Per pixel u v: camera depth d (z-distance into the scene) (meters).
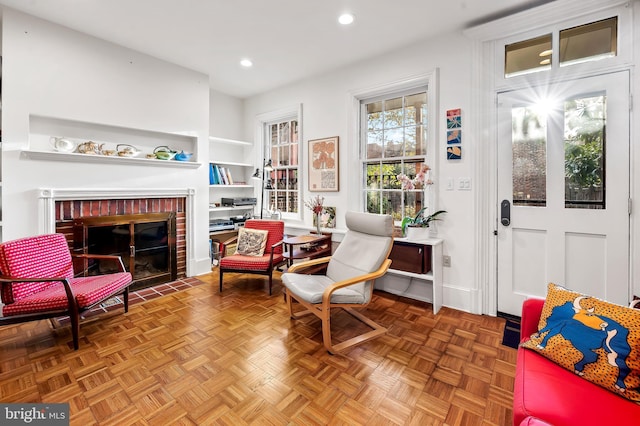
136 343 2.22
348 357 2.06
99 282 2.47
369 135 3.61
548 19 2.36
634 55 2.12
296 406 1.59
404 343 2.24
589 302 1.34
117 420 1.49
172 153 3.60
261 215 4.54
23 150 2.57
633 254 2.15
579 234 2.35
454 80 2.84
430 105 2.99
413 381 1.80
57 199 2.77
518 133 2.57
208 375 1.85
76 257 2.71
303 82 4.09
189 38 3.00
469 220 2.79
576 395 1.09
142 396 1.66
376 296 3.26
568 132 2.37
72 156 2.83
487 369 1.92
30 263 2.28
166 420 1.49
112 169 3.13
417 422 1.48
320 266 3.52
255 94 4.70
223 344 2.21
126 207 3.25
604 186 2.25
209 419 1.50
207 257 4.00
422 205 3.19
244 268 3.25
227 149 4.77
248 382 1.79
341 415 1.53
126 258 3.29
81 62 2.89
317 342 2.25
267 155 4.81
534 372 1.23
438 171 2.96
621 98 2.17
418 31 2.84
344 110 3.66
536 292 2.54
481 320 2.63
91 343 2.21
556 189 2.42
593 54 2.28
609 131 2.21
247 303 2.99
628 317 1.21
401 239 2.96
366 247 2.62
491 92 2.67
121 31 2.88
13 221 2.55
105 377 1.82
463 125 2.80
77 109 2.88
